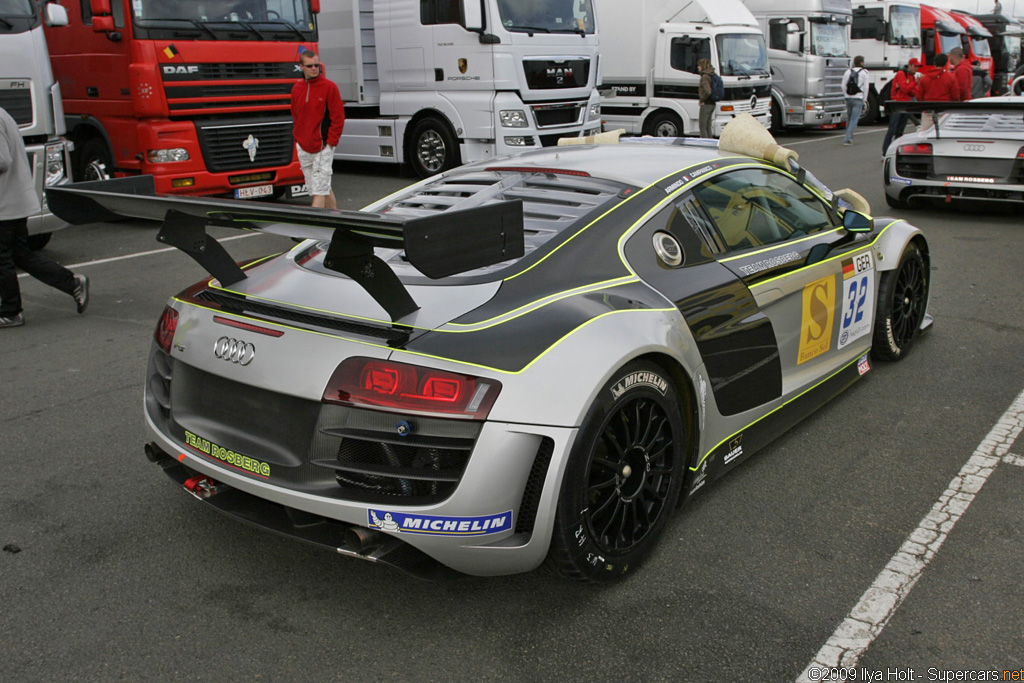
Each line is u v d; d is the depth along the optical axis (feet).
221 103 28.40
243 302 8.95
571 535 7.97
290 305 8.71
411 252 6.60
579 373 7.80
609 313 8.49
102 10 26.20
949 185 28.99
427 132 38.24
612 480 8.39
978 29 77.66
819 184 13.32
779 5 56.85
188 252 9.05
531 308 8.31
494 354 7.68
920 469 11.46
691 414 9.46
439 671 7.70
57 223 23.32
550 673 7.66
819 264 12.02
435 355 7.59
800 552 9.51
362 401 7.58
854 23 69.51
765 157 12.42
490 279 8.73
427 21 36.47
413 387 7.48
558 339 7.95
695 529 10.00
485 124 35.63
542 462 7.66
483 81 35.29
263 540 9.95
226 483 8.54
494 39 34.37
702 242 10.33
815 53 56.18
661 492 9.18
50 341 17.52
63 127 23.57
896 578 9.00
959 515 10.26
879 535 9.84
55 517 10.44
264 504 8.74
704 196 10.74
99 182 9.73
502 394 7.49
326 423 7.86
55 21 23.27
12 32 21.91
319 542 8.06
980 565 9.23
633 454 8.73
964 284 20.98
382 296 7.83
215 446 8.64
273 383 8.00
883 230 14.51
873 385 14.46
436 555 7.66
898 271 14.58
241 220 8.16
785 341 11.26
